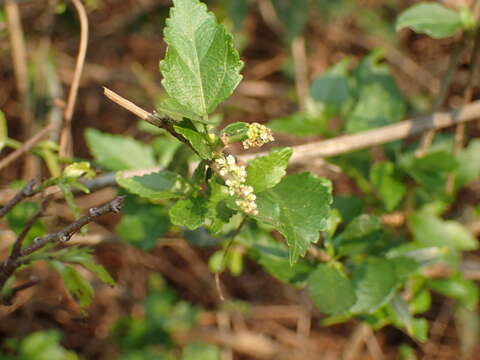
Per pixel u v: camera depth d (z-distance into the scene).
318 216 0.27
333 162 0.42
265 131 0.26
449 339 0.64
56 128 0.49
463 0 0.45
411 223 0.41
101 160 0.40
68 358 0.55
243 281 0.67
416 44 0.83
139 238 0.38
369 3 0.83
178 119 0.26
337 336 0.65
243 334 0.63
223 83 0.27
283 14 0.68
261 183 0.27
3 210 0.31
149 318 0.60
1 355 0.52
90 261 0.32
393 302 0.37
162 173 0.30
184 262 0.66
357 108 0.43
